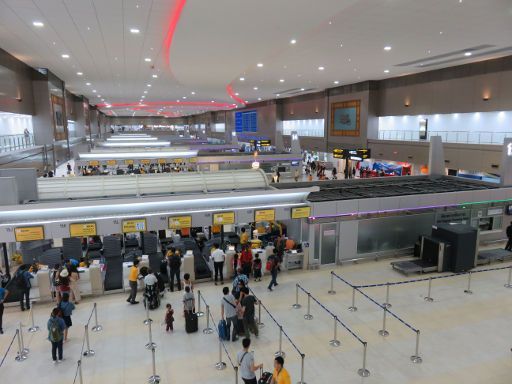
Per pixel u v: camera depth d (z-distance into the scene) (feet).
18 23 47.09
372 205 44.57
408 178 59.93
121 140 116.47
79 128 155.12
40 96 86.33
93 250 48.85
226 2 33.32
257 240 45.21
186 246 49.14
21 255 45.75
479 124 82.38
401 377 24.18
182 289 37.88
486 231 51.08
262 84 113.09
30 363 25.90
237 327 28.45
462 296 35.70
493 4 40.65
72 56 69.56
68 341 28.53
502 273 41.68
